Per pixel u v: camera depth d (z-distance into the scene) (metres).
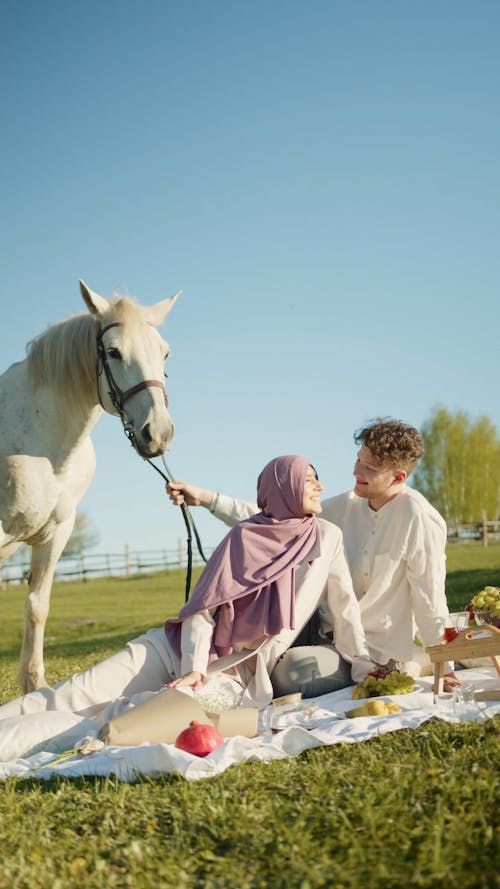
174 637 4.91
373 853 2.64
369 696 4.79
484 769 3.16
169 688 4.41
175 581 38.31
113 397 6.18
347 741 3.85
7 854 3.00
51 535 6.75
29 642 6.90
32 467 6.32
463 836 2.63
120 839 3.01
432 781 3.11
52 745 4.43
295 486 5.05
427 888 2.42
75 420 6.41
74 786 3.77
